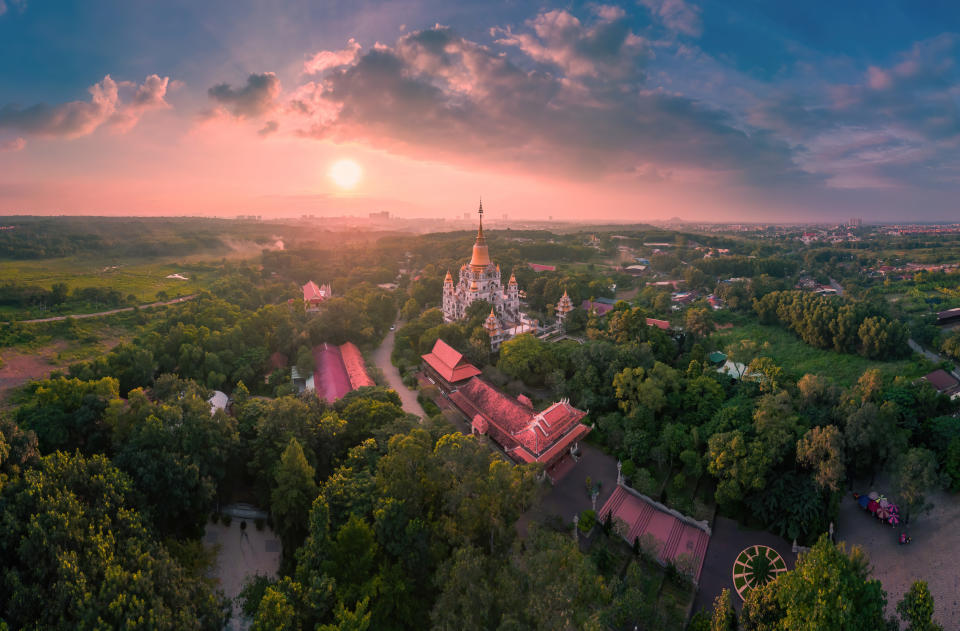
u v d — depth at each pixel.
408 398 110.19
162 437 62.56
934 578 61.69
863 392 86.06
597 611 42.41
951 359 125.00
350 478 61.56
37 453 56.66
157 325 145.00
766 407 77.38
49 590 42.50
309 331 135.00
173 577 47.41
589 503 75.88
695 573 63.69
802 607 43.75
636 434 82.50
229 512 71.75
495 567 48.91
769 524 71.19
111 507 52.31
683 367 112.38
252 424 76.19
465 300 155.25
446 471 56.62
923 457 66.38
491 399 94.81
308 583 49.22
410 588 51.22
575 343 122.12
